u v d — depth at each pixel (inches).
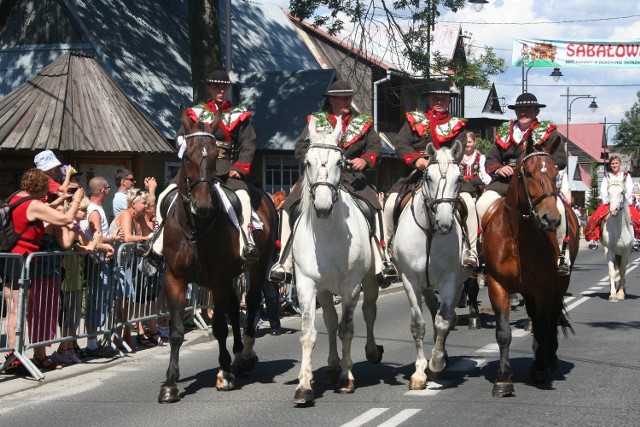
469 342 464.1
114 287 420.2
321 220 314.5
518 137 366.0
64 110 677.3
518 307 632.4
